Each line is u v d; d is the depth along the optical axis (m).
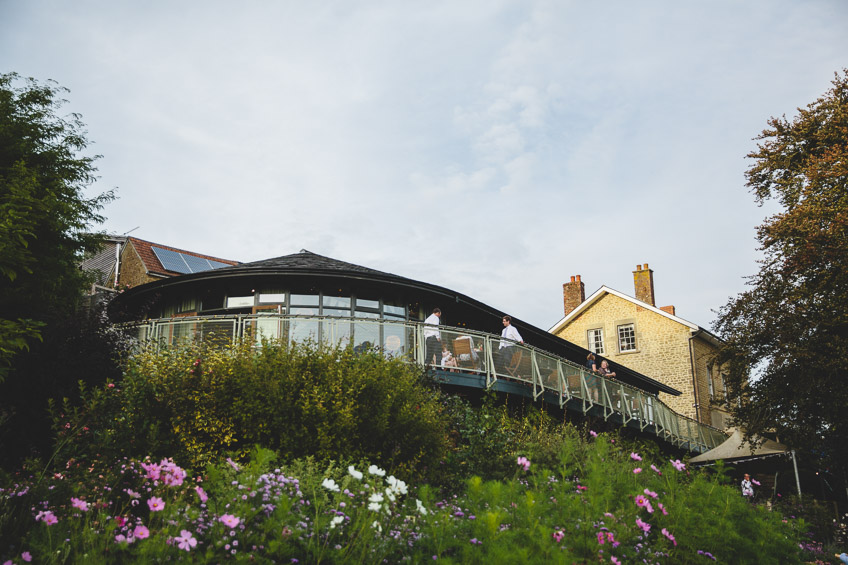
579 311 36.38
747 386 19.17
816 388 17.33
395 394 9.84
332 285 17.41
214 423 8.95
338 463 8.66
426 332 14.59
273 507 4.54
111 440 8.07
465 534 5.23
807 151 21.42
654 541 5.87
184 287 17.77
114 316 12.66
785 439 18.11
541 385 16.22
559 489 6.01
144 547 3.91
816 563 7.80
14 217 11.05
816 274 18.23
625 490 6.36
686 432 24.16
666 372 32.97
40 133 17.39
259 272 16.66
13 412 9.19
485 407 13.23
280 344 10.19
